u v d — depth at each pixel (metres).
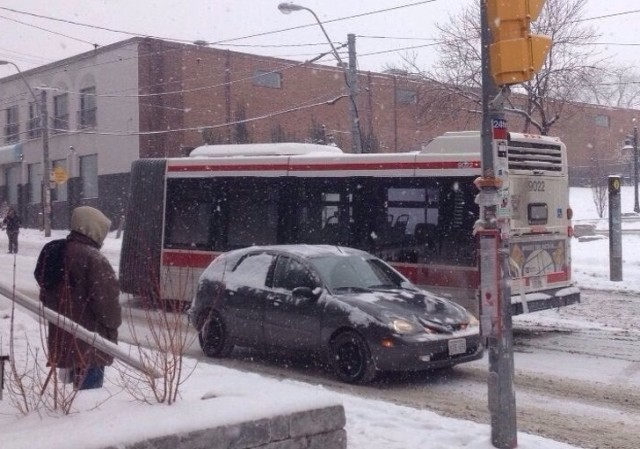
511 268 13.10
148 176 17.59
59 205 52.19
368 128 50.81
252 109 47.97
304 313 10.73
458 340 10.18
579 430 8.20
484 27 7.38
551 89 34.69
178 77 45.81
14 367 5.74
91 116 49.12
